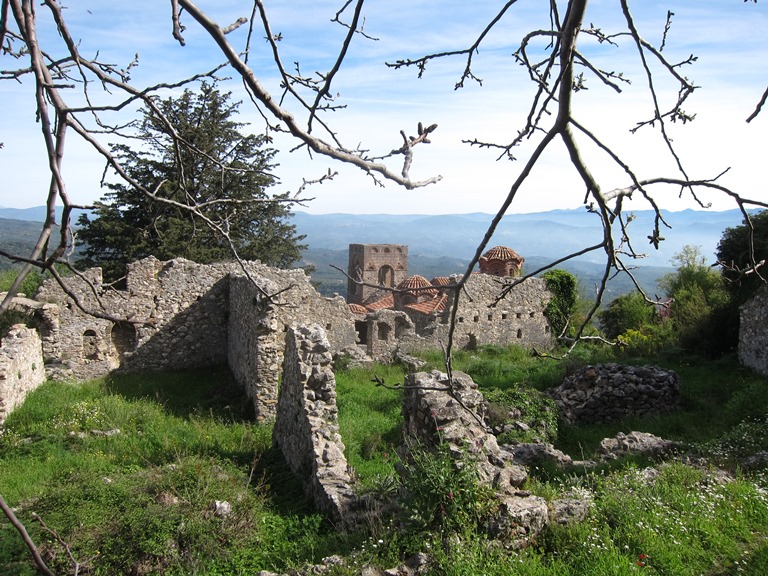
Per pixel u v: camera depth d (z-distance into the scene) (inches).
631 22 107.5
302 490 415.5
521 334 1235.9
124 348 875.4
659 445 485.1
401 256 1814.7
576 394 685.3
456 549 246.7
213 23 91.7
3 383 538.9
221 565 301.7
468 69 119.8
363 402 711.7
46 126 91.2
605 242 103.6
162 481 371.2
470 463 286.5
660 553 264.7
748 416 558.3
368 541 275.3
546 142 99.7
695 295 1132.5
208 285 885.2
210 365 884.6
